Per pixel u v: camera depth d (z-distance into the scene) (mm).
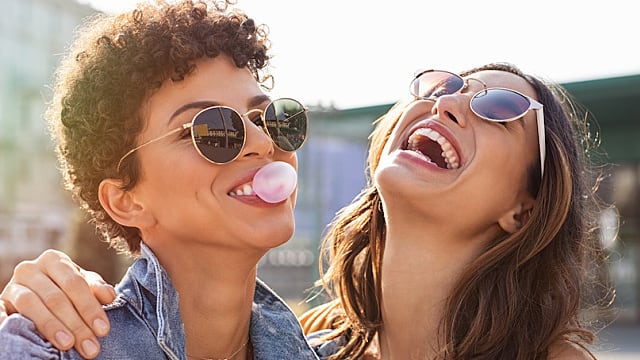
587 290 2924
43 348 1815
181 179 1997
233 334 2182
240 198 2039
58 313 1862
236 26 2156
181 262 2092
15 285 1945
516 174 2795
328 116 13375
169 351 1959
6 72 14398
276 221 2051
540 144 2789
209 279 2088
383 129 3154
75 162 2139
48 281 1933
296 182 2070
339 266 3070
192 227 2021
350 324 3002
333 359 2895
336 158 13727
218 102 2047
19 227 13766
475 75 3021
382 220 3021
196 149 1987
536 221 2754
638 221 18359
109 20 2184
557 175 2793
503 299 2662
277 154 2199
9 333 1803
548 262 2768
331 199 13680
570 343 2674
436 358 2691
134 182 2057
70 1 15148
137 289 2043
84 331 1854
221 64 2096
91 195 2158
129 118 2027
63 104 2137
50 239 13836
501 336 2615
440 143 2805
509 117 2754
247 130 2072
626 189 18281
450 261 2797
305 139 2232
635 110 15562
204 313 2105
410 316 2809
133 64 2006
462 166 2754
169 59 2004
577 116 3330
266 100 2160
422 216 2756
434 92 2959
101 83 2041
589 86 13211
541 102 2930
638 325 17203
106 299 1967
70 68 2172
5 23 14398
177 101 2018
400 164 2752
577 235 2844
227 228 2010
